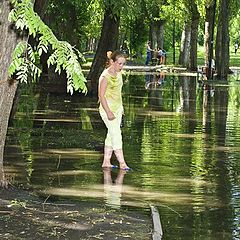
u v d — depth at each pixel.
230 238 7.19
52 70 26.83
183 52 58.25
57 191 9.12
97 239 6.87
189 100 24.45
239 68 60.12
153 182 9.89
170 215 8.09
